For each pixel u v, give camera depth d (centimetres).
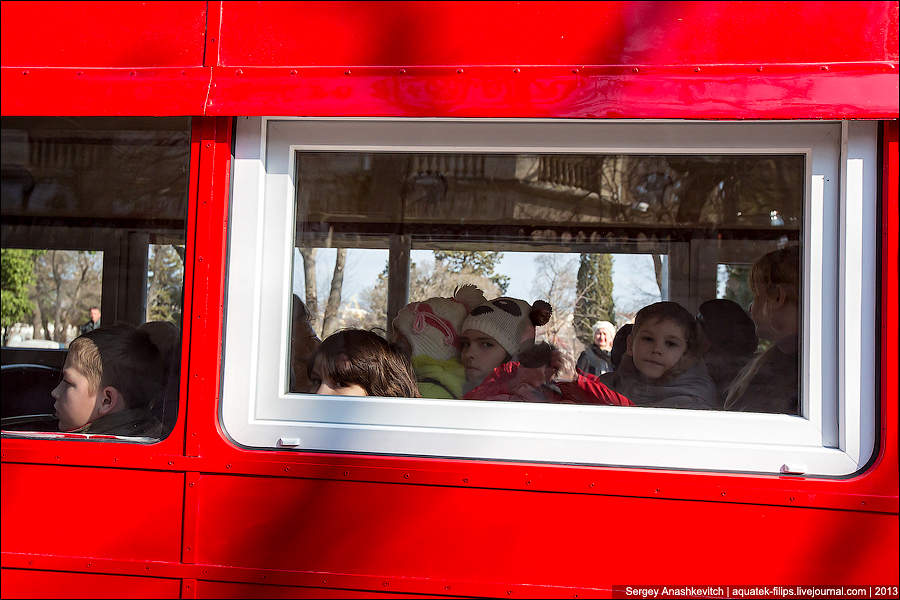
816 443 142
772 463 141
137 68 153
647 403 156
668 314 160
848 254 140
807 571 137
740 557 139
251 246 152
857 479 137
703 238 158
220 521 148
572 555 142
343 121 153
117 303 167
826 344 142
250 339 151
